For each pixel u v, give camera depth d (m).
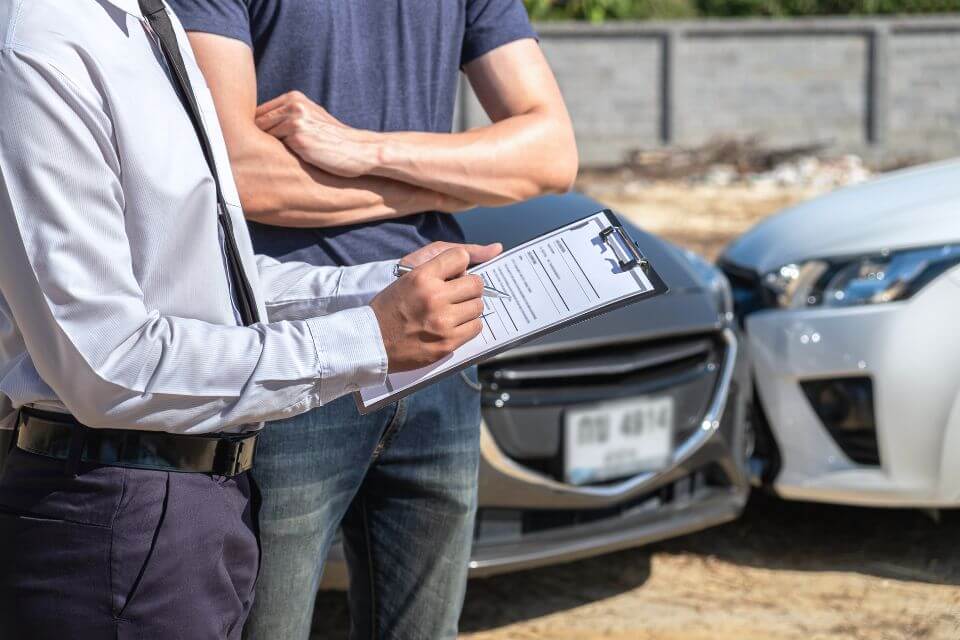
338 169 1.60
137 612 1.31
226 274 1.38
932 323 2.95
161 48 1.34
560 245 1.47
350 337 1.30
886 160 12.48
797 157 11.84
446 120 1.78
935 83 12.62
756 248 3.52
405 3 1.68
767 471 3.22
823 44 12.70
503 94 1.82
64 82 1.17
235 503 1.40
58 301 1.18
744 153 11.66
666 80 12.84
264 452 1.58
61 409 1.32
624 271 1.41
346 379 1.31
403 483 1.72
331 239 1.67
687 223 8.54
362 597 1.82
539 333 1.39
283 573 1.63
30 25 1.18
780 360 3.15
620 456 2.81
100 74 1.21
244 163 1.59
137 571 1.31
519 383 2.69
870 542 3.25
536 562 2.70
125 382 1.21
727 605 2.99
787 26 12.67
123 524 1.30
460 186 1.69
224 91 1.58
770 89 12.83
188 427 1.27
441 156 1.67
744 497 3.08
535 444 2.70
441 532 1.75
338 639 2.87
